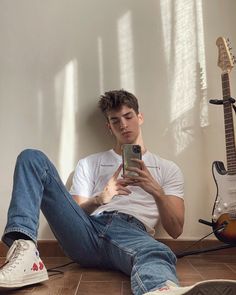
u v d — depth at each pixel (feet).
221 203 5.41
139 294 3.12
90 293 3.60
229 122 5.59
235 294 2.57
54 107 6.21
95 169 5.64
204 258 5.60
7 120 6.19
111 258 4.45
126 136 5.44
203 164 6.08
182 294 2.56
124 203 5.21
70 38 6.30
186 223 5.96
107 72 6.25
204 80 6.22
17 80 6.25
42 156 4.19
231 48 5.87
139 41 6.28
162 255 3.59
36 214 3.84
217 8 6.30
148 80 6.23
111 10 6.33
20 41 6.29
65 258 5.73
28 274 3.65
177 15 6.31
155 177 5.44
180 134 6.14
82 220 4.46
